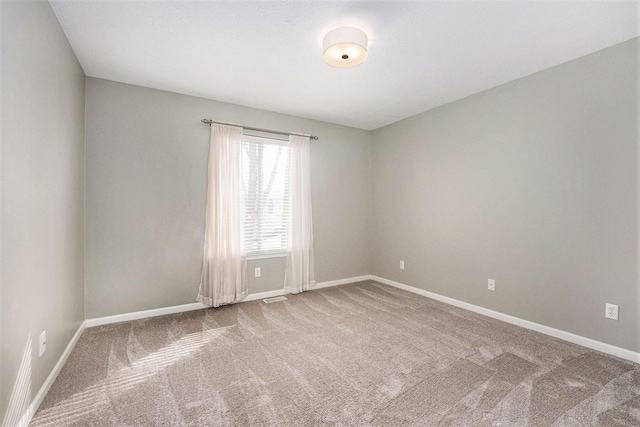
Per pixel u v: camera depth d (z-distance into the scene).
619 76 2.31
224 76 2.89
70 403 1.75
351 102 3.61
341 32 2.07
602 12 1.93
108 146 2.95
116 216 2.99
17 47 1.45
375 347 2.49
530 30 2.14
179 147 3.30
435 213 3.82
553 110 2.69
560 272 2.65
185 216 3.33
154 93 3.17
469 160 3.41
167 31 2.16
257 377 2.04
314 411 1.69
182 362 2.24
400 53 2.47
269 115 3.90
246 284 3.72
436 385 1.95
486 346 2.51
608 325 2.37
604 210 2.39
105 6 1.88
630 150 2.26
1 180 1.31
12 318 1.41
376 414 1.67
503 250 3.09
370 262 4.90
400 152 4.34
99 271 2.91
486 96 3.23
